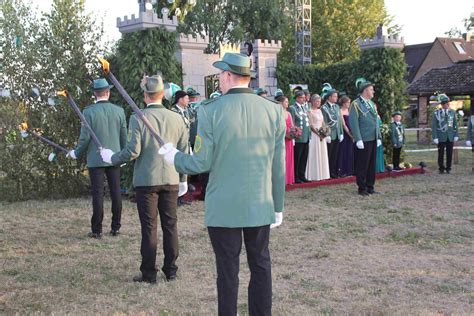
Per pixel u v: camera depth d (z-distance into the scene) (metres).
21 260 6.07
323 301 4.68
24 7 10.34
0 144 10.27
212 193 3.65
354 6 38.75
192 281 5.28
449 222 7.62
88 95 10.49
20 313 4.48
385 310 4.45
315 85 15.45
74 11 10.48
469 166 14.35
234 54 3.72
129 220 8.10
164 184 5.14
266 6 31.58
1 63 10.24
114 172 7.12
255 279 3.75
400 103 13.68
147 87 5.19
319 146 11.42
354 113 9.88
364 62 13.91
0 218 8.37
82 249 6.52
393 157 13.05
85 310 4.55
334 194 10.17
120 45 9.99
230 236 3.63
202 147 3.59
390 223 7.62
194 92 10.20
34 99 10.38
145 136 5.06
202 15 30.86
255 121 3.64
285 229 7.36
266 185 3.70
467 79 25.61
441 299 4.70
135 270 5.67
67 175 10.63
